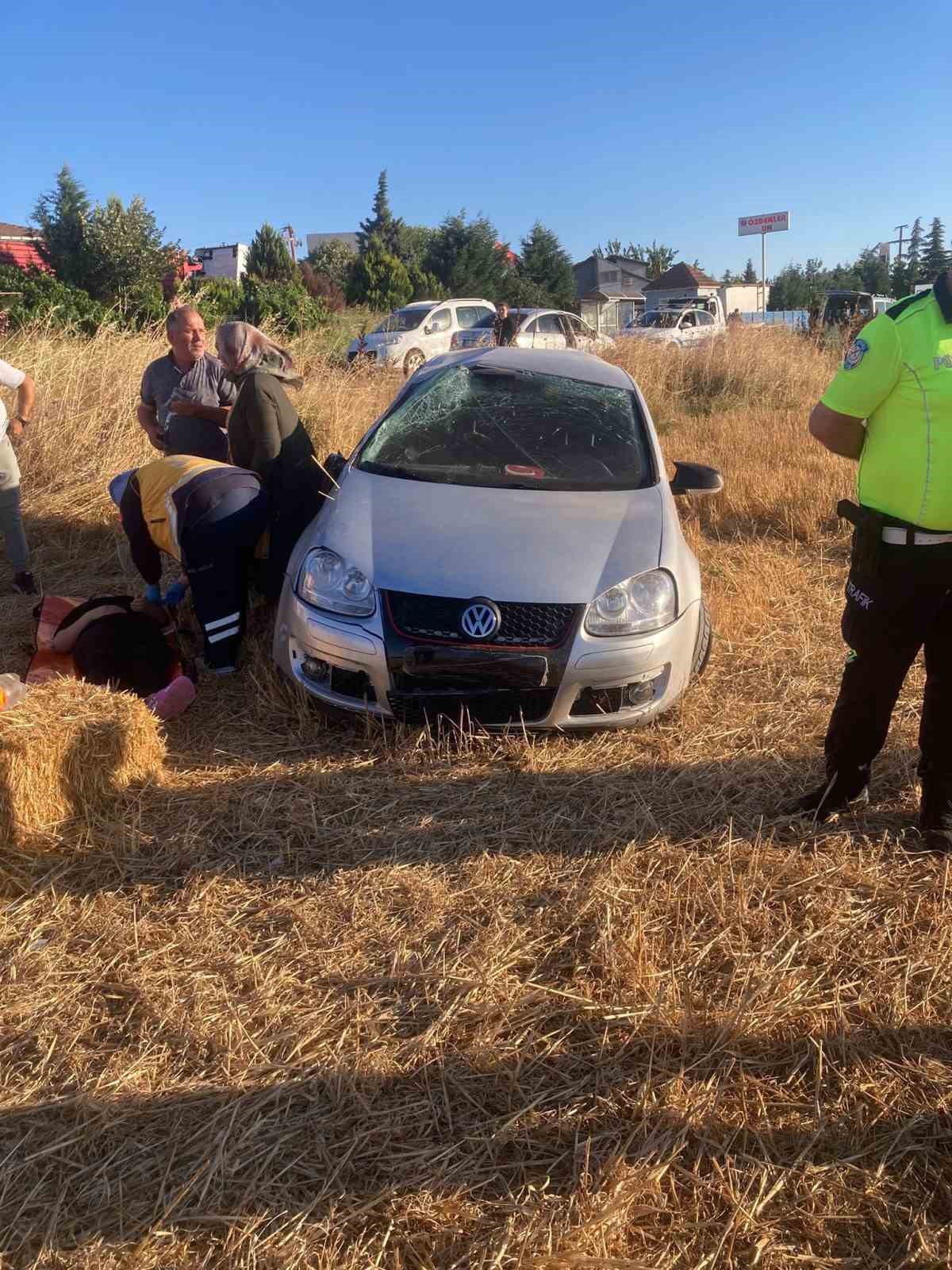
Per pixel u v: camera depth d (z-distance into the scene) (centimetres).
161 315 1697
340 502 426
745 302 4450
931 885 302
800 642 495
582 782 359
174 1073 228
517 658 363
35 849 309
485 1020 246
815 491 753
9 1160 204
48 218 2491
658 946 274
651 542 400
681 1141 211
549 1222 192
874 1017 250
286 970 263
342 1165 204
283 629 397
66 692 347
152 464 444
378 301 3725
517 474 443
